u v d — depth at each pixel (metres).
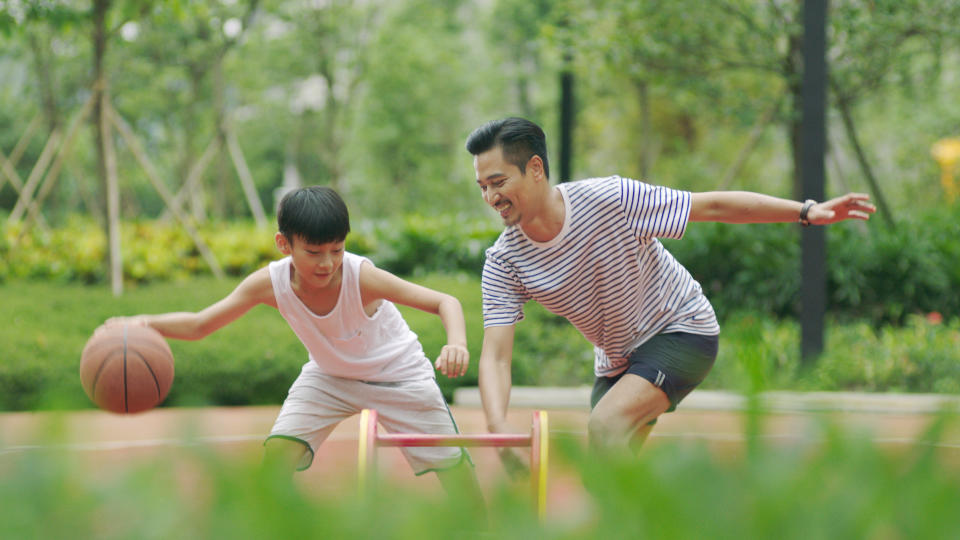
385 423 4.60
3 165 18.80
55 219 33.12
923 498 1.14
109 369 4.00
